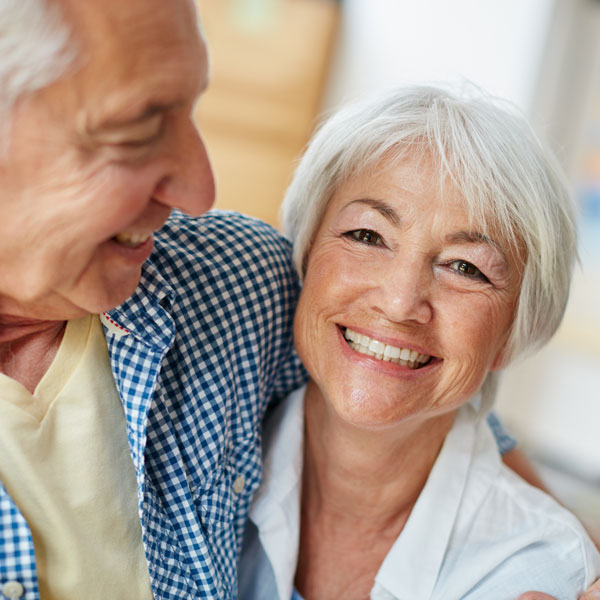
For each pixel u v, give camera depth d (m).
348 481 1.19
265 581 1.22
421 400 1.06
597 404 3.76
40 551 0.92
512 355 1.16
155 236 1.11
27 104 0.66
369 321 1.05
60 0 0.63
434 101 1.05
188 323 1.08
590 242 3.75
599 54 3.73
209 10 3.84
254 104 4.06
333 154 1.10
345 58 4.14
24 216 0.72
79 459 0.93
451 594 1.11
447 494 1.17
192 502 1.04
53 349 0.94
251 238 1.21
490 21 3.84
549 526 1.13
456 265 1.05
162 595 1.02
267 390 1.26
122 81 0.67
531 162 1.03
